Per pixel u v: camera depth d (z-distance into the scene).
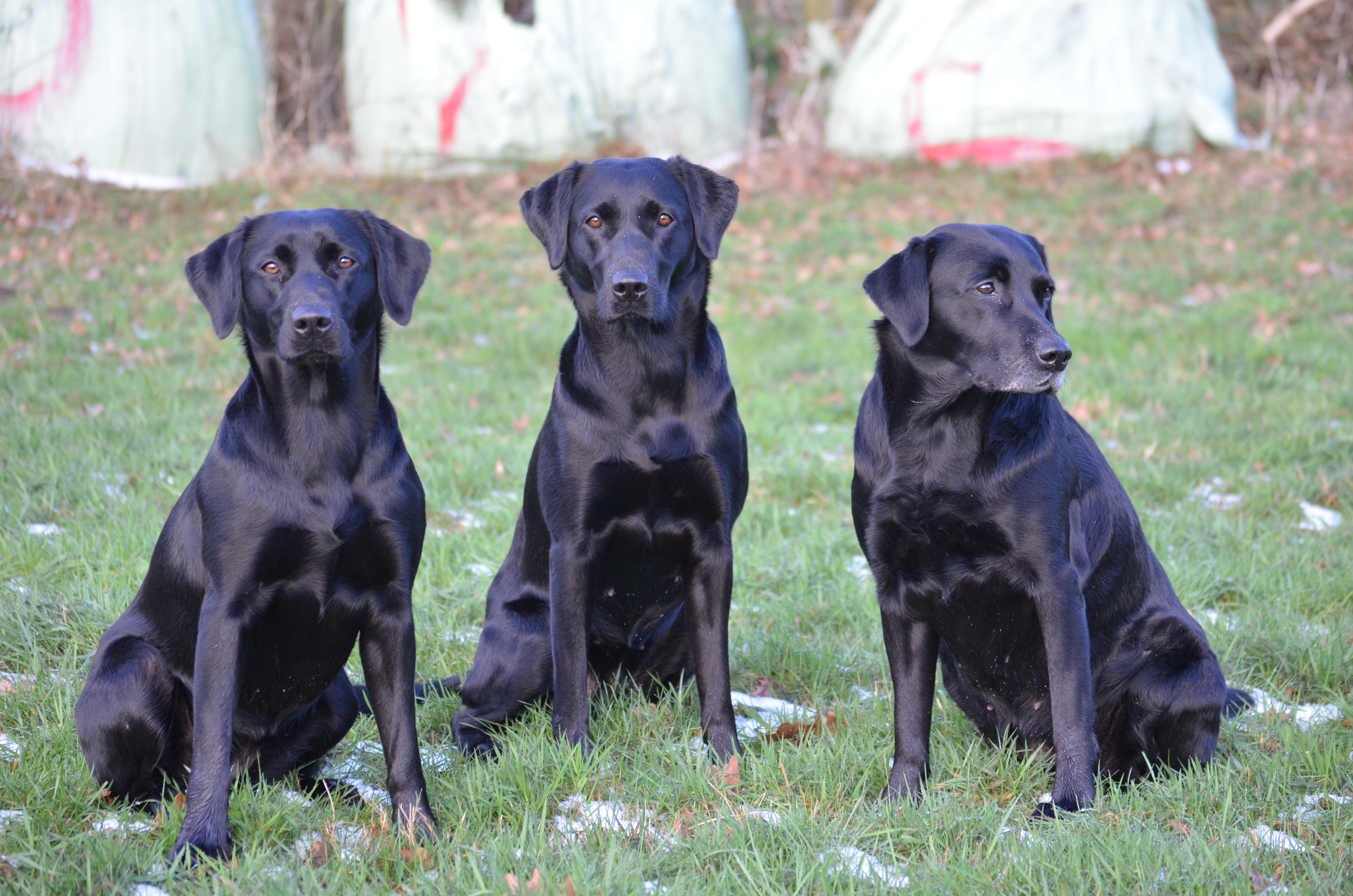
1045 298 3.67
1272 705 4.18
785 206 15.30
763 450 7.86
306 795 3.64
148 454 6.81
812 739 3.97
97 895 2.86
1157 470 6.98
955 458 3.56
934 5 17.02
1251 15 20.14
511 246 13.63
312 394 3.35
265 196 14.66
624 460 3.97
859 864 2.99
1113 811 3.33
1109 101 16.19
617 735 4.10
